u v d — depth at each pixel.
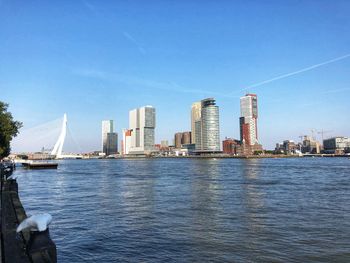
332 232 26.41
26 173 132.12
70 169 168.00
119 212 36.97
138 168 165.25
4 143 72.56
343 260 19.67
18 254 11.61
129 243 23.69
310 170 131.00
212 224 29.80
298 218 32.34
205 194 52.94
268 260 19.78
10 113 75.44
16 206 23.42
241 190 58.56
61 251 21.88
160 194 53.97
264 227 28.39
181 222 30.84
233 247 22.48
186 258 20.27
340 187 63.50
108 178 98.12
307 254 20.83
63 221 32.09
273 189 60.12
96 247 22.73
